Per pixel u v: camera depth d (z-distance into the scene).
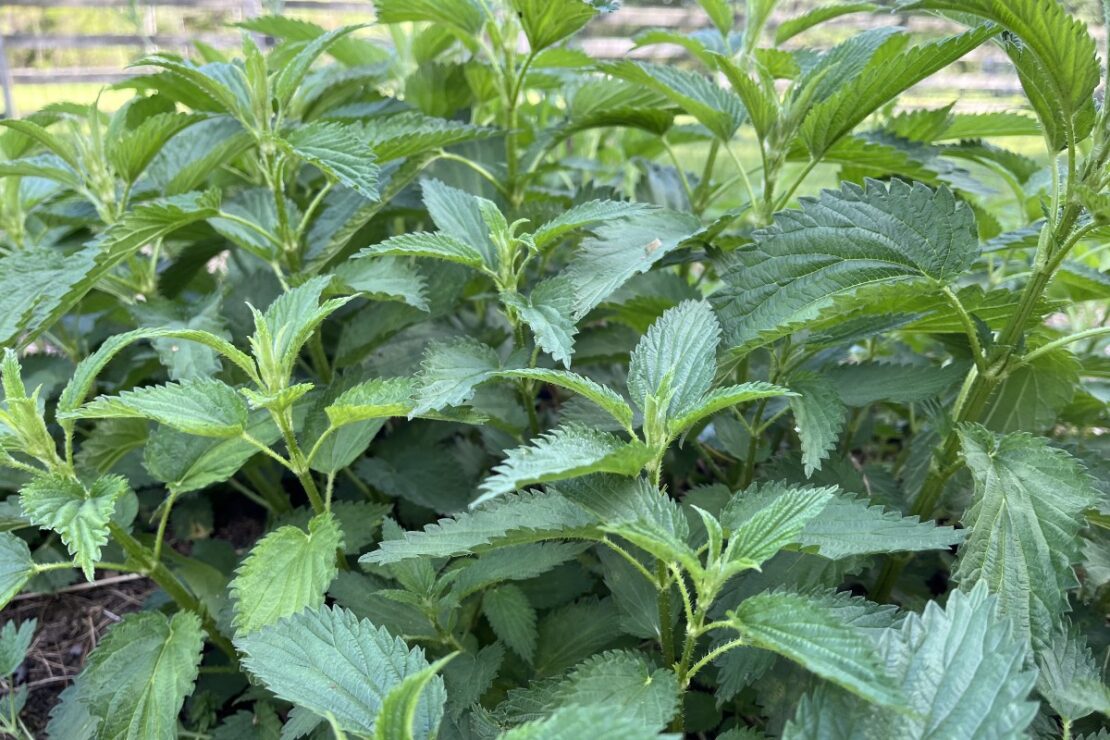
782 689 1.65
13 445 1.63
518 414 2.28
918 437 2.21
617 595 1.82
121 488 1.58
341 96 3.24
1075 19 1.35
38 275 2.07
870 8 2.47
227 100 2.30
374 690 1.31
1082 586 2.04
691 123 3.51
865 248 1.72
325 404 2.07
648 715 1.25
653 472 1.42
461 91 3.34
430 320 2.80
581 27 2.39
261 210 2.64
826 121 2.03
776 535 1.20
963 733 1.12
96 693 1.66
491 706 1.86
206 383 1.68
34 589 2.51
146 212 2.03
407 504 2.61
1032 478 1.54
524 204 2.76
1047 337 1.97
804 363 2.28
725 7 2.76
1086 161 1.53
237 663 2.09
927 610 1.28
